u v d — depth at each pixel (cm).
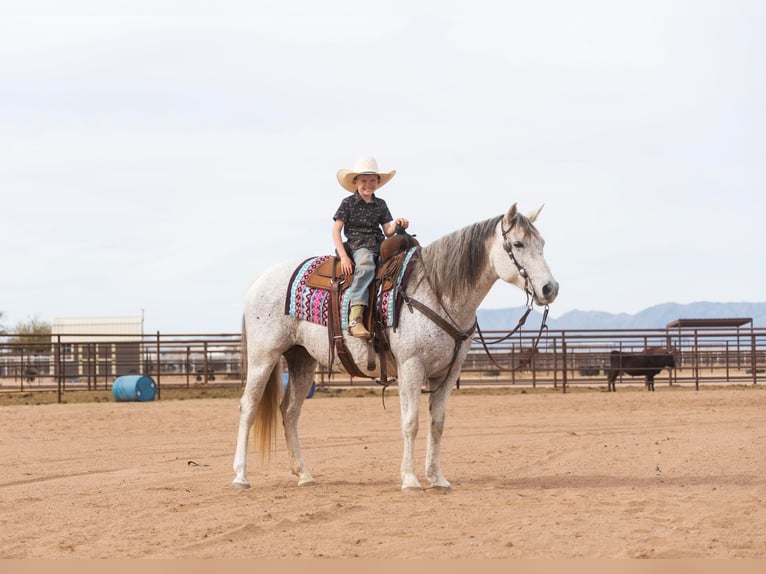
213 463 1127
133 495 841
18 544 623
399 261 838
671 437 1330
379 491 848
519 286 800
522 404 2116
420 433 1512
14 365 2872
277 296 913
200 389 2722
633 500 753
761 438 1281
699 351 2869
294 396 932
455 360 834
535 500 770
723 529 631
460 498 789
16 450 1290
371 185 885
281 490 870
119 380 2431
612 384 2672
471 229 823
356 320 834
